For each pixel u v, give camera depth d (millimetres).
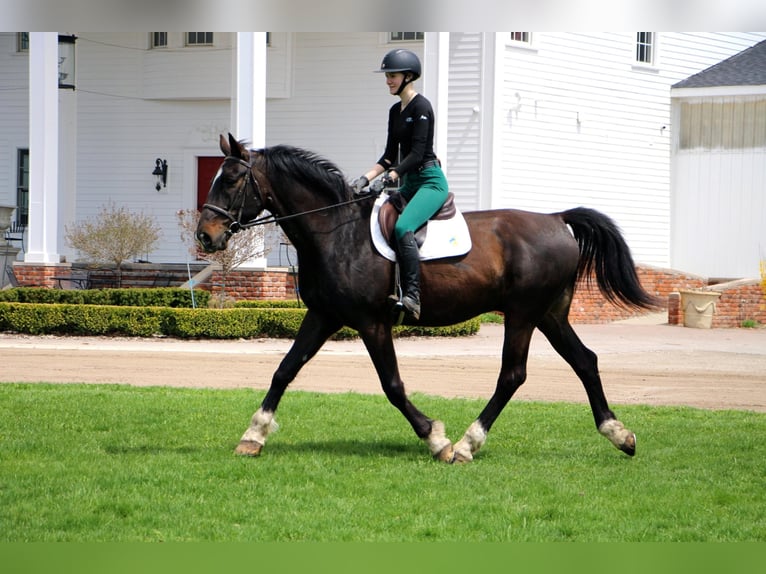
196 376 14547
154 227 28516
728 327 25953
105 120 29219
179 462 8242
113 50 29062
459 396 13000
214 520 6590
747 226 30156
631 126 29656
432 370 15812
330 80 27562
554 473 8078
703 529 6559
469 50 26078
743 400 13125
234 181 8383
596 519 6742
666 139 30656
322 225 8430
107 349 17938
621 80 29281
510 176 26562
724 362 17672
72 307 20219
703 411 11641
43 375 14344
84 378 14117
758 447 9250
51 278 23641
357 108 27391
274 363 16250
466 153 26188
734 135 30266
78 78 29250
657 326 25875
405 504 7027
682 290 26156
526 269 8672
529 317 8750
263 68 22781
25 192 29984
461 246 8555
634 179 29828
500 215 8906
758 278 28031
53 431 9641
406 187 8742
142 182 29109
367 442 9391
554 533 6441
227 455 8586
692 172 30750
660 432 10039
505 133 26328
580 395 13297
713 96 30188
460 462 8453
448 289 8516
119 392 12312
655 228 30484
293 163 8453
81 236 24250
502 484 7676
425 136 8484
